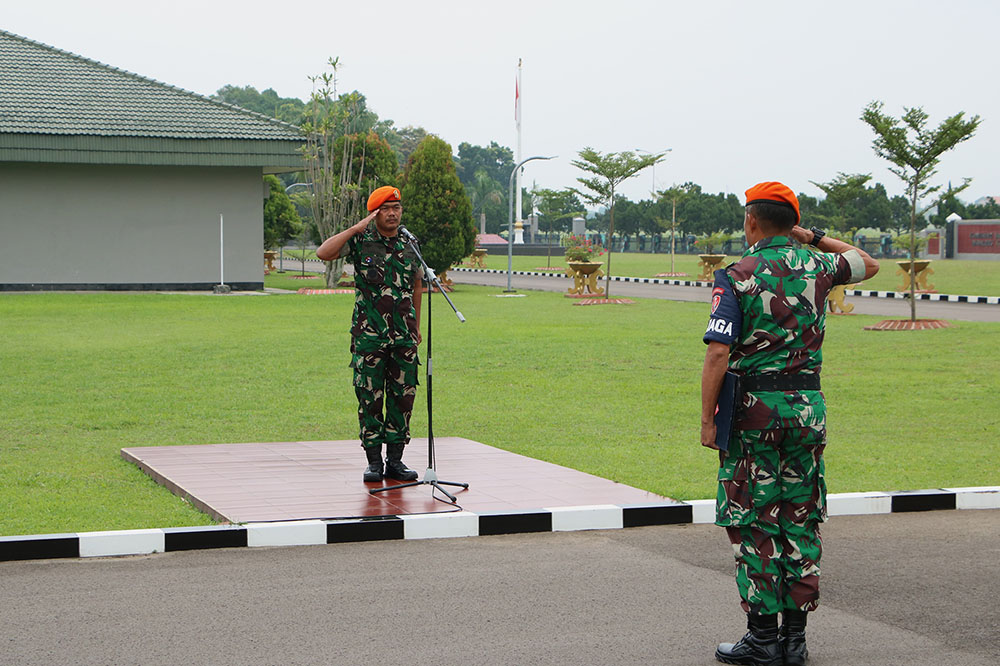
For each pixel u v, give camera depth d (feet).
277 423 35.42
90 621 16.15
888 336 62.39
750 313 14.73
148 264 106.73
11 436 32.78
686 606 17.10
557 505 22.86
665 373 47.78
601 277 147.13
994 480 26.43
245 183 108.78
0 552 19.52
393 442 25.52
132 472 27.50
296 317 77.00
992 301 96.53
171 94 109.19
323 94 114.83
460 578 18.57
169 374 46.85
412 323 25.25
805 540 14.84
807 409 14.70
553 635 15.67
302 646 15.14
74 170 103.76
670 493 24.38
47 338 61.31
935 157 64.69
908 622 16.52
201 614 16.51
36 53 110.93
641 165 96.07
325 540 21.06
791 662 14.74
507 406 38.93
